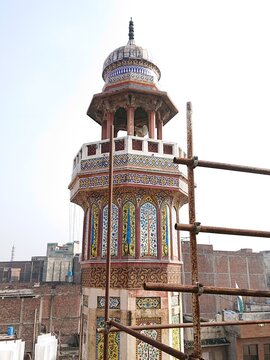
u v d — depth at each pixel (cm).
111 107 1125
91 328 899
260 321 618
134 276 892
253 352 2112
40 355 2067
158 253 942
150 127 1105
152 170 952
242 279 3847
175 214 1053
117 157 957
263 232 405
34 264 4728
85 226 1060
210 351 2123
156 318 883
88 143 1026
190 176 389
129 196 965
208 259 3778
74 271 4325
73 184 1095
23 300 2777
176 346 930
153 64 1182
